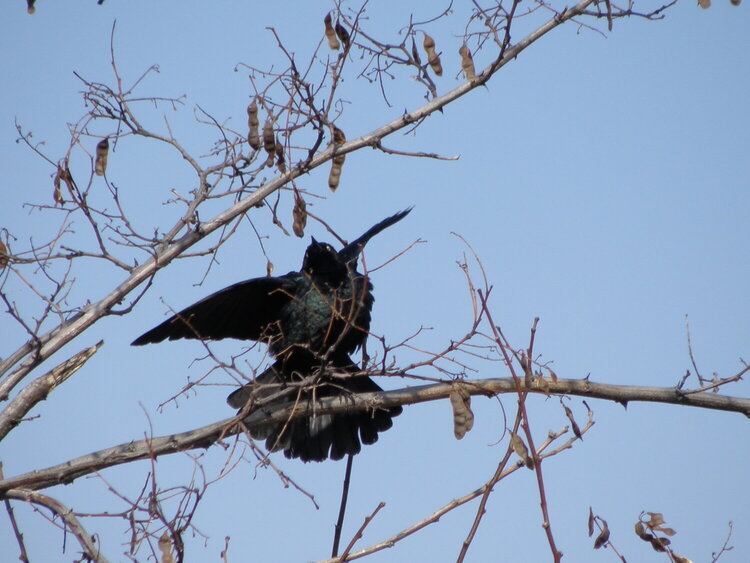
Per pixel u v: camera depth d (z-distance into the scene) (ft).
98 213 31.50
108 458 32.07
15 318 30.25
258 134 32.65
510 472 26.25
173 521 24.99
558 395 33.45
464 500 25.99
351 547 25.66
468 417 31.04
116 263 31.65
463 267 28.96
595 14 33.58
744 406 33.76
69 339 30.83
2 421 30.55
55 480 31.35
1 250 30.60
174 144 32.78
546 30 33.65
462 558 24.29
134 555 24.97
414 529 25.84
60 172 30.99
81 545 26.25
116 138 32.22
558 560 23.86
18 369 30.22
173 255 31.91
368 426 45.68
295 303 44.39
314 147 32.35
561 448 26.71
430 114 33.40
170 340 42.65
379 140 32.91
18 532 27.89
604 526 26.50
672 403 34.01
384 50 33.55
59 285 30.96
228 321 44.83
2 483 29.19
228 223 32.68
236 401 39.93
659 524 28.30
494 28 33.47
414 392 37.47
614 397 33.96
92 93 32.14
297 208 34.09
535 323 26.30
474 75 33.55
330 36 32.50
